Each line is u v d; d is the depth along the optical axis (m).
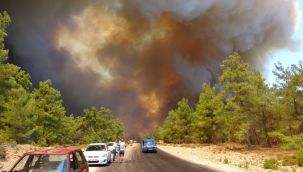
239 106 43.22
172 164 24.00
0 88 30.66
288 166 22.30
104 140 93.62
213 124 59.91
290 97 35.97
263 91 45.72
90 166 22.98
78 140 74.19
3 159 21.45
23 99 41.69
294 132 39.38
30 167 8.68
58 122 53.88
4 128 42.66
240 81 44.66
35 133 48.91
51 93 53.47
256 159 28.84
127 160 28.92
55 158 8.90
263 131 49.59
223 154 36.12
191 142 81.81
